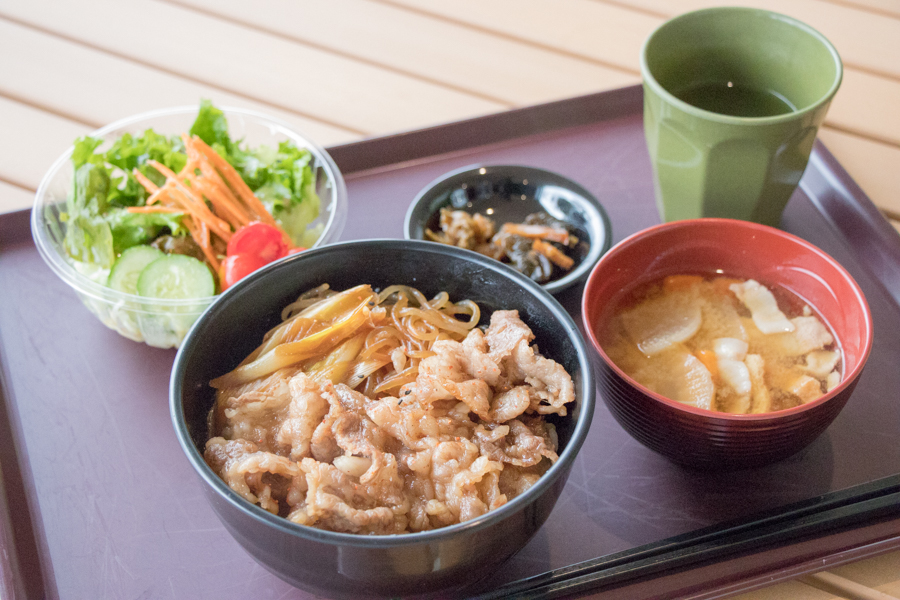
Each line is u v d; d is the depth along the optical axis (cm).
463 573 47
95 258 60
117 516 53
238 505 45
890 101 73
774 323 55
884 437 54
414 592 47
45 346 59
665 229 55
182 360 48
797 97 61
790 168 59
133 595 50
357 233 63
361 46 79
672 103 57
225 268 58
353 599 48
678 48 62
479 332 52
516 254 61
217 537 52
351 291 52
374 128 73
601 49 79
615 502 53
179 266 59
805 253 55
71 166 62
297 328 52
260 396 50
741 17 61
